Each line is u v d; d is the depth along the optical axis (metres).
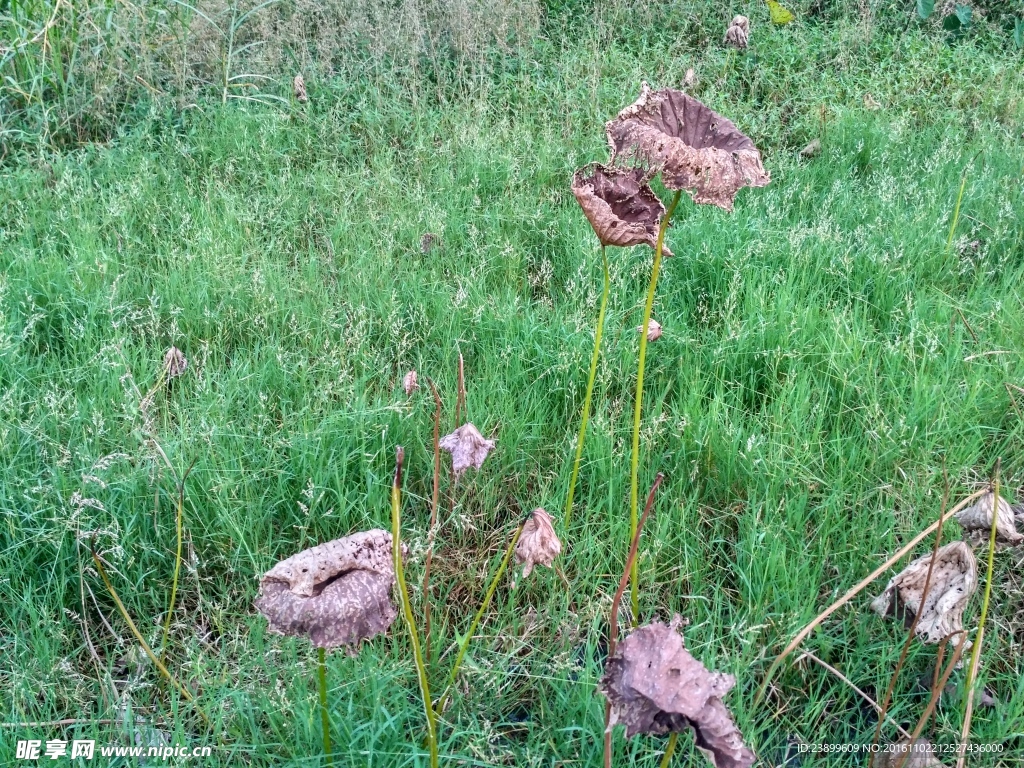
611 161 2.31
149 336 4.02
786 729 2.49
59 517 2.92
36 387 3.57
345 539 1.87
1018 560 2.86
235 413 3.55
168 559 2.94
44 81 6.07
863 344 3.82
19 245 4.53
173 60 6.43
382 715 2.36
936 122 6.29
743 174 2.23
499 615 2.81
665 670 1.57
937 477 3.19
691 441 3.34
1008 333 3.97
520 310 4.25
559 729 2.38
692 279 4.46
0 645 2.67
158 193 5.24
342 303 4.23
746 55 7.20
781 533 2.97
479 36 6.94
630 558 2.05
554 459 3.43
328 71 6.74
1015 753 2.39
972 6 8.17
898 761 2.22
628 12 7.66
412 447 3.38
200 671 2.51
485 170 5.51
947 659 2.55
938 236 4.74
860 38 7.43
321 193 5.26
